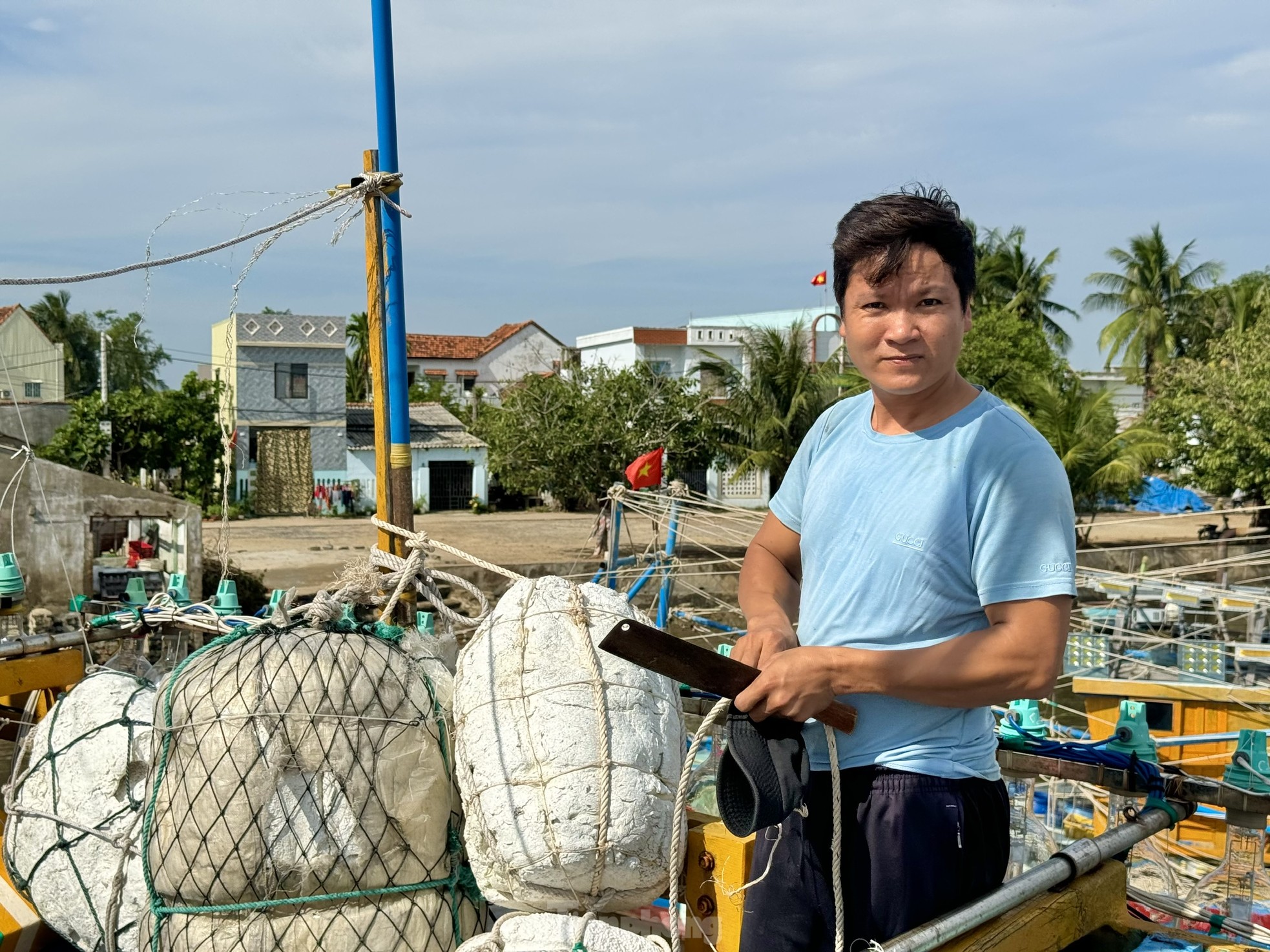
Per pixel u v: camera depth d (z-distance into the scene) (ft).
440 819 7.82
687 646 5.55
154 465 93.76
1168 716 24.12
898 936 5.61
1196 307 134.62
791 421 95.20
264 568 72.59
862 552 6.27
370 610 10.36
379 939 7.33
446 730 8.04
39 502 46.62
